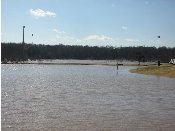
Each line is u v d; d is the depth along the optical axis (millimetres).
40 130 18750
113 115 23938
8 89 45281
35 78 73500
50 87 49312
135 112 25344
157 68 93375
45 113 24750
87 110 26312
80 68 132125
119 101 32156
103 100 32938
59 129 19031
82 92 41469
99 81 62875
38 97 35469
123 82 59469
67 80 66562
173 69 86438
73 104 29906
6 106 28203
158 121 21547
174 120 21984
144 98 34688
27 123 20750
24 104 29609
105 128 19375
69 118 22703
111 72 99000
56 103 30500
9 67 143000
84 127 19656
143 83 56594
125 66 146500
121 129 19031
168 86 50188
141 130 18844
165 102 31312
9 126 19797
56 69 125000
